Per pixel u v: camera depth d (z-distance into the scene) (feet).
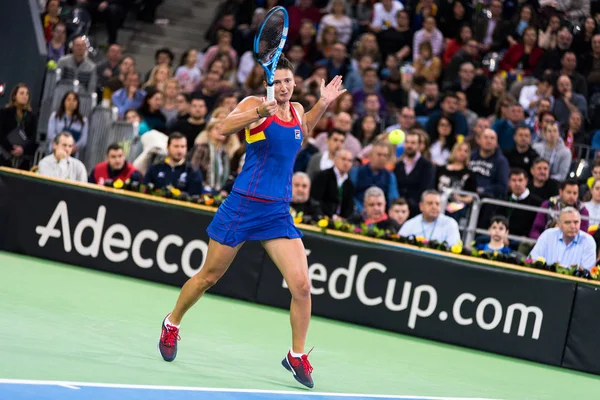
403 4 86.89
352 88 73.41
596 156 63.41
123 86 68.64
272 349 34.73
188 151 59.41
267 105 26.18
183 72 74.79
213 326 37.52
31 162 58.23
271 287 44.11
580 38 78.74
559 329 41.45
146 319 36.37
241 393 26.53
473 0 84.23
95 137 59.57
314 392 28.35
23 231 45.83
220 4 88.99
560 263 45.37
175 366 29.09
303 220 44.91
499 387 34.65
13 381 23.71
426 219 47.83
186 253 44.91
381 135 58.59
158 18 90.22
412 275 42.93
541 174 55.26
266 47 27.27
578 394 35.76
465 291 42.45
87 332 32.12
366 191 49.32
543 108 67.15
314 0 84.53
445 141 63.31
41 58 64.69
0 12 65.67
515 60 78.23
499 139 65.57
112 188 45.70
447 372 36.11
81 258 45.50
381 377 32.91
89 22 77.41
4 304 34.45
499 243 47.16
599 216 52.03
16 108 57.47
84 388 24.18
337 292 43.52
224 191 52.80
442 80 76.79
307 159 59.36
